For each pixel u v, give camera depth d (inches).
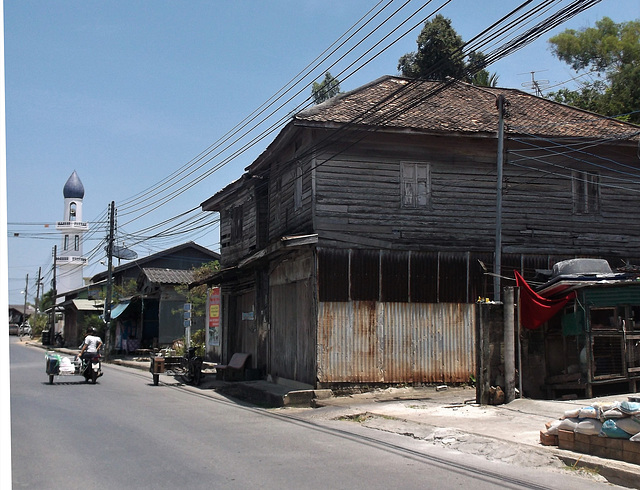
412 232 673.0
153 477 289.4
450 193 690.8
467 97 828.6
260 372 812.0
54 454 342.6
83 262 3427.7
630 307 550.6
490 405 515.2
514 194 715.4
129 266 1768.0
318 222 645.9
